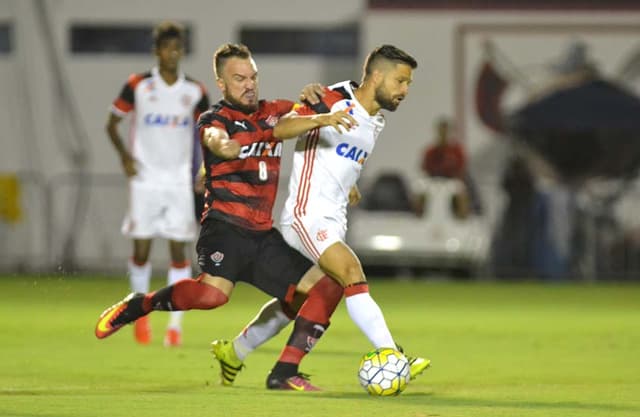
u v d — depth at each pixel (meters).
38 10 84.88
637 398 26.73
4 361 35.25
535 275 79.94
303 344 27.94
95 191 82.81
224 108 28.16
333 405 24.78
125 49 85.31
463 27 80.88
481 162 80.62
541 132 80.31
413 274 82.62
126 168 41.97
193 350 38.81
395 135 80.62
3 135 85.00
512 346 41.97
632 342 43.62
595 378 32.44
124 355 37.12
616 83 79.94
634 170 79.75
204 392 27.34
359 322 27.69
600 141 79.94
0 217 82.19
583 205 79.81
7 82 85.12
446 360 37.25
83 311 55.16
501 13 80.56
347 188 28.44
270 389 27.94
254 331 28.89
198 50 84.38
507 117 80.31
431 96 80.88
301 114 28.33
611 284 79.50
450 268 81.44
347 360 36.31
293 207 28.31
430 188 77.62
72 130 84.81
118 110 41.50
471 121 80.81
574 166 80.06
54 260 82.44
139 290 42.81
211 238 28.12
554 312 58.03
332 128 28.00
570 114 78.19
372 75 28.08
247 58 28.08
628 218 79.75
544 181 80.06
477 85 80.75
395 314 56.06
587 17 80.25
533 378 32.34
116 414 23.19
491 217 79.69
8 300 62.09
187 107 41.75
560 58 80.44
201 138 28.19
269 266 28.09
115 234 82.69
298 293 28.50
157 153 41.72
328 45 85.12
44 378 31.12
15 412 23.45
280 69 85.06
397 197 79.44
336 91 28.34
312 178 28.16
